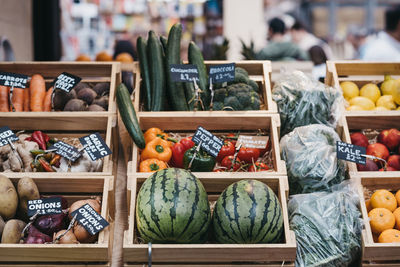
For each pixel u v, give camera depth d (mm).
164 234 2252
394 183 2771
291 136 2922
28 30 5094
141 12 6590
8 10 4516
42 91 3148
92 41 6438
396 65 3377
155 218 2246
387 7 8328
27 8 5043
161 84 3127
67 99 3092
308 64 4605
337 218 2547
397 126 3117
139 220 2314
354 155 2771
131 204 2496
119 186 2938
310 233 2498
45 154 2775
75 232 2404
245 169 2904
